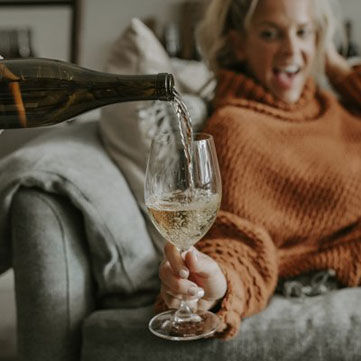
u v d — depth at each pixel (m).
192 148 0.88
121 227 1.18
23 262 1.13
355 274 1.29
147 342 1.10
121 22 2.93
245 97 1.47
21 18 2.72
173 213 0.86
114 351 1.11
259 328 1.10
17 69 0.74
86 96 0.75
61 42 2.75
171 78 0.74
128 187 1.30
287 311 1.16
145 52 1.44
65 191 1.13
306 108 1.48
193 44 2.87
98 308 1.24
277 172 1.33
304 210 1.33
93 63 2.93
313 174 1.34
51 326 1.13
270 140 1.37
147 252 1.24
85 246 1.18
